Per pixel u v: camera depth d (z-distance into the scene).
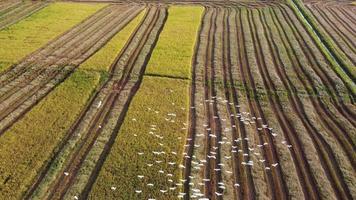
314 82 27.92
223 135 21.81
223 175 18.78
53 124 22.02
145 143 20.58
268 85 27.58
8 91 25.69
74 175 18.45
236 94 26.33
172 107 24.11
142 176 18.28
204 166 19.38
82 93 25.39
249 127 22.69
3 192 17.12
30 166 18.73
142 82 27.06
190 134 21.81
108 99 25.05
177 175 18.50
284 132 22.39
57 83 26.81
